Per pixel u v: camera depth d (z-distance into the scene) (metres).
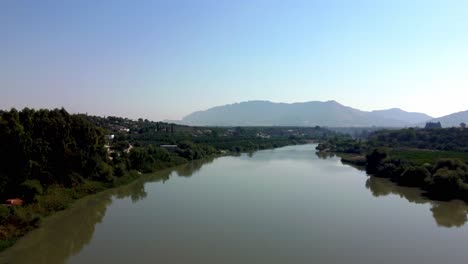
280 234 52.19
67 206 65.69
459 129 184.88
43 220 57.44
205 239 49.84
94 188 78.25
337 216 61.81
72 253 45.12
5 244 46.00
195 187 86.19
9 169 63.72
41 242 48.78
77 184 76.00
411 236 52.66
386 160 108.94
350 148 184.12
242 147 195.12
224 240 49.53
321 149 198.38
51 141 72.50
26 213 55.09
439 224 58.75
